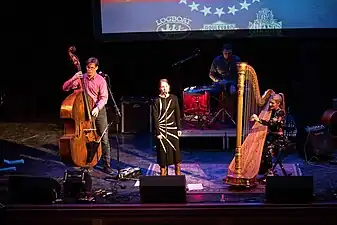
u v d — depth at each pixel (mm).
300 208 7988
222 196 8375
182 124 11016
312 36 11914
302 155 10305
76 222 8141
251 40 13141
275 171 9016
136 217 8078
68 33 13391
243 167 8703
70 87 9234
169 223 8070
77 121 8867
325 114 10078
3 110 13648
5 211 8133
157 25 12070
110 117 11844
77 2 13141
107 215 8086
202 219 8039
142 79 13531
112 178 9242
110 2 12055
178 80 13062
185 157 10305
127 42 13164
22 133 11844
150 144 11086
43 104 13945
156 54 13344
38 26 13359
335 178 9070
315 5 11805
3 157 10273
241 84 8438
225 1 11875
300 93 12617
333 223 8000
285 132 9023
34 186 8219
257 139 8898
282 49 13188
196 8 11922
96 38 12219
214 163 9930
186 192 8359
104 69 13492
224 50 11055
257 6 11852
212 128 10828
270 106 8891
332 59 12648
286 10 11844
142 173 9398
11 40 13500
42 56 13680
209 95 10945
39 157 10312
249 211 7992
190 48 13203
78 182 8359
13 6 13172
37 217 8133
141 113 11875
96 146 9109
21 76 13852
